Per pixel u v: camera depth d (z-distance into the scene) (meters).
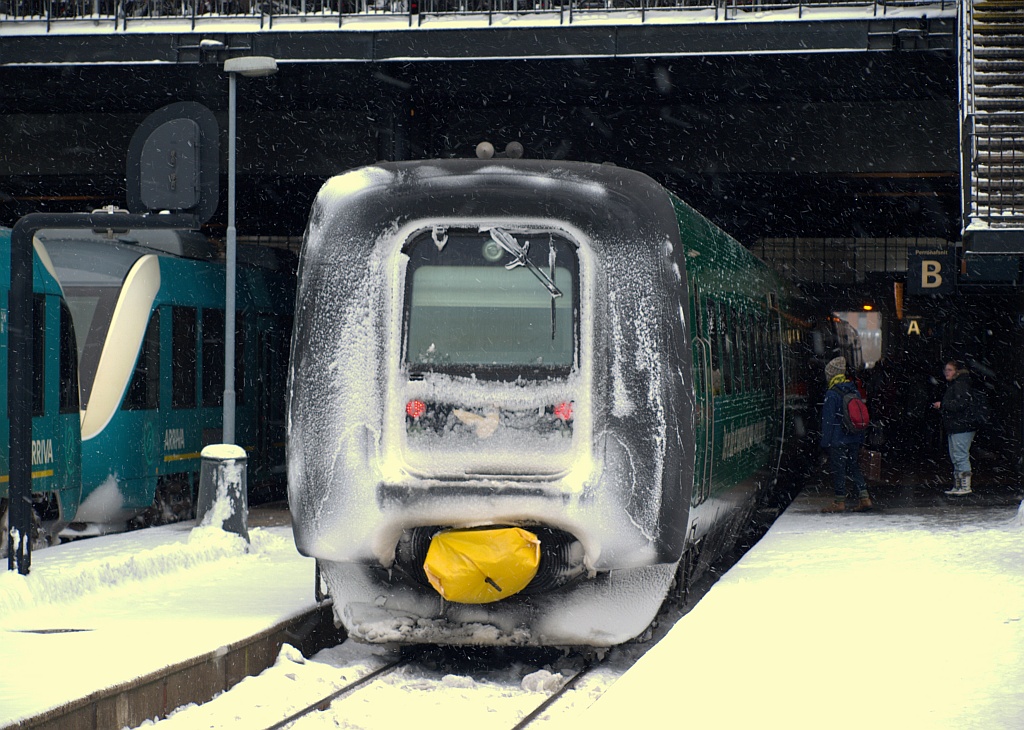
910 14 29.70
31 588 15.60
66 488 22.20
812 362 38.25
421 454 14.35
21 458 16.12
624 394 14.25
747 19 30.31
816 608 14.48
